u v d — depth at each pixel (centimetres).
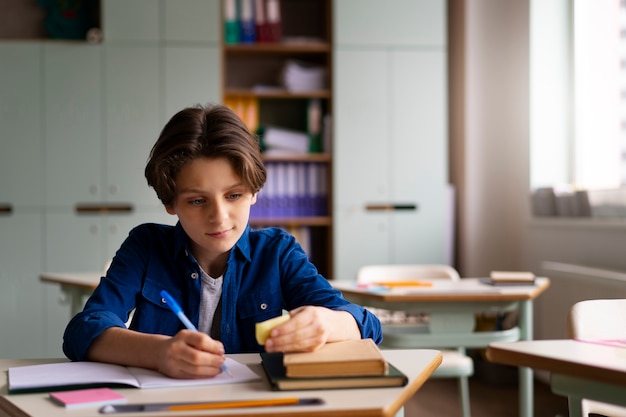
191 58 430
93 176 427
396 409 100
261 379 113
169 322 149
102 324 129
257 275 154
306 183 445
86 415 96
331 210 444
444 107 442
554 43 418
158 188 129
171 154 126
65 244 426
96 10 459
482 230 446
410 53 441
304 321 114
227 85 468
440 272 316
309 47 441
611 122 389
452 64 465
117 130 427
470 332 253
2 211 424
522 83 426
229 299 150
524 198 427
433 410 354
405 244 441
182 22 429
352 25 438
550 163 419
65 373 116
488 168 446
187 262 150
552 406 354
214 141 126
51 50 425
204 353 113
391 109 440
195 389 107
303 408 96
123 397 103
